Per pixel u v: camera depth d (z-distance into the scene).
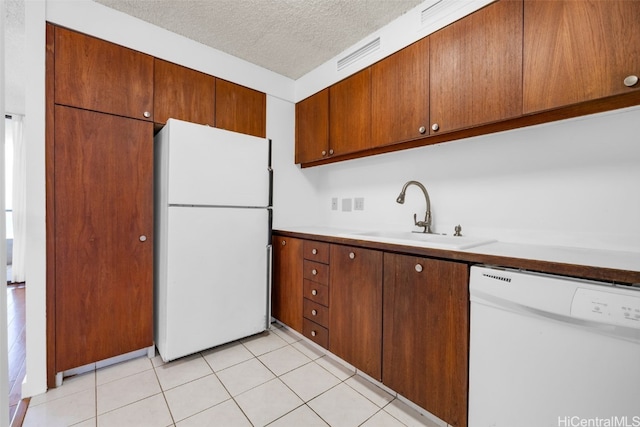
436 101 1.65
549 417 1.00
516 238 1.62
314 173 2.94
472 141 1.82
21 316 2.73
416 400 1.39
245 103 2.43
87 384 1.63
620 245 1.31
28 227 1.54
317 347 2.09
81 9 1.68
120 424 1.34
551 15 1.24
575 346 0.94
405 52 1.82
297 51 2.29
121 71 1.82
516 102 1.34
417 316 1.38
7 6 1.78
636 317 0.82
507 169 1.66
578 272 0.95
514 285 1.06
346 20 1.90
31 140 1.54
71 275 1.66
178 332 1.82
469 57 1.50
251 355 1.98
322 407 1.47
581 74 1.17
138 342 1.89
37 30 1.55
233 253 2.05
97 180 1.74
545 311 0.98
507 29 1.36
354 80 2.17
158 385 1.63
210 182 1.94
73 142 1.66
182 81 2.08
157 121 1.97
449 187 1.93
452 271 1.26
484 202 1.76
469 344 1.20
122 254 1.83
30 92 1.53
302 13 1.83
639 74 1.04
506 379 1.09
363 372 1.66
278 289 2.39
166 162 1.82
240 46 2.22
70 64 1.65
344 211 2.68
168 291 1.78
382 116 1.96
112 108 1.79
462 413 1.22
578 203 1.42
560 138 1.48
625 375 0.85
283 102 2.70
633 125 1.29
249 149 2.13
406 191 2.18
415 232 2.05
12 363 1.91
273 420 1.38
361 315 1.66
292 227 2.73
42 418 1.37
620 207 1.31
